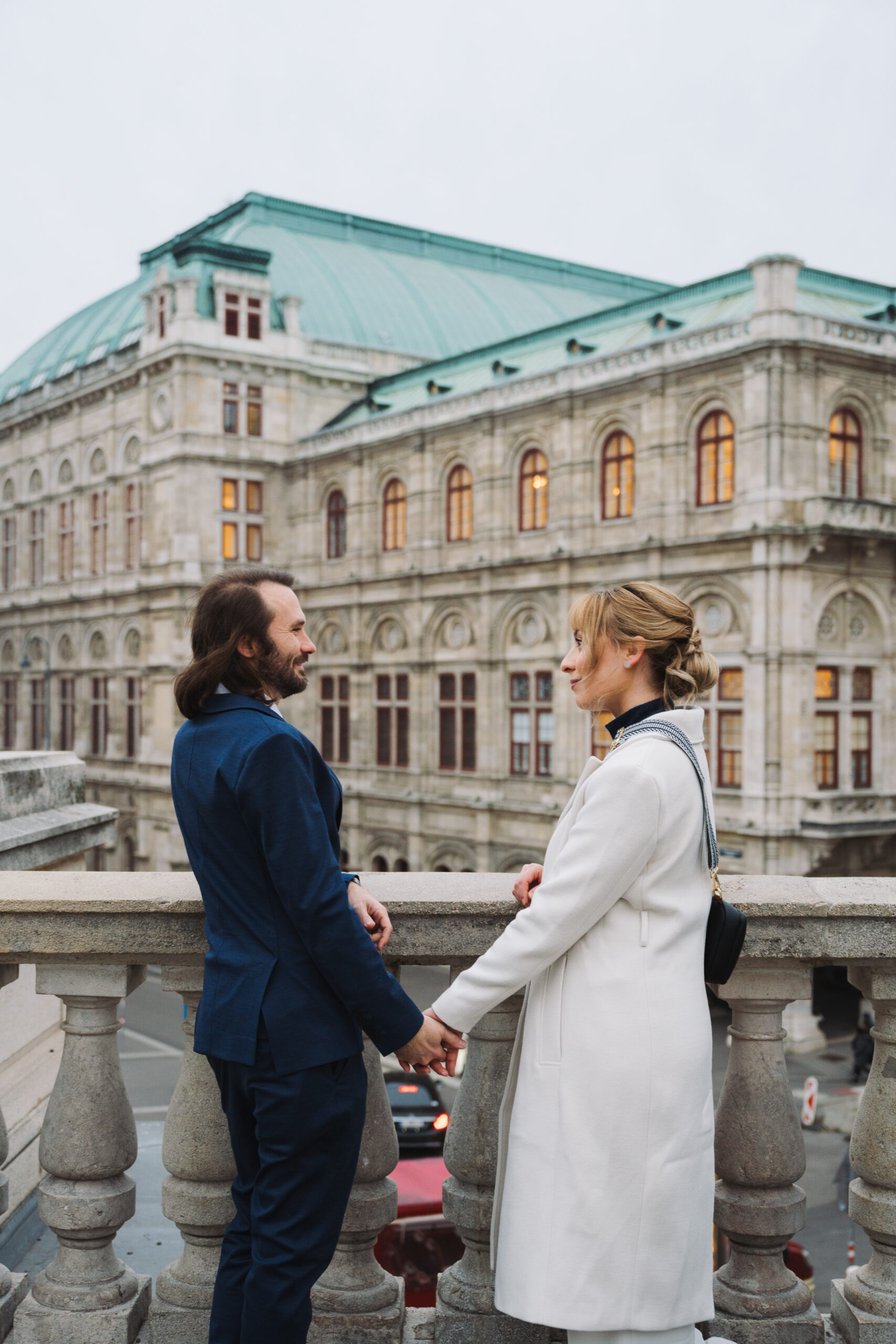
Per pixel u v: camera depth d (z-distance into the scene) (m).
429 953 3.25
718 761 31.02
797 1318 3.30
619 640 2.93
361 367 50.47
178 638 46.59
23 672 59.19
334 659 45.16
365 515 43.19
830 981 35.66
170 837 47.69
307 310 52.75
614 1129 2.63
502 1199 2.86
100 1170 3.27
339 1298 3.31
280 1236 2.63
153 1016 31.17
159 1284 3.34
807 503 29.19
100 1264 3.35
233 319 47.31
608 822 2.64
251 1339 2.61
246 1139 2.78
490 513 37.69
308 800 2.63
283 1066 2.58
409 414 41.03
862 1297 3.27
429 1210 10.41
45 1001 5.03
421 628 40.56
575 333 41.56
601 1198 2.62
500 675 37.53
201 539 46.53
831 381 30.02
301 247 57.28
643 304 39.34
